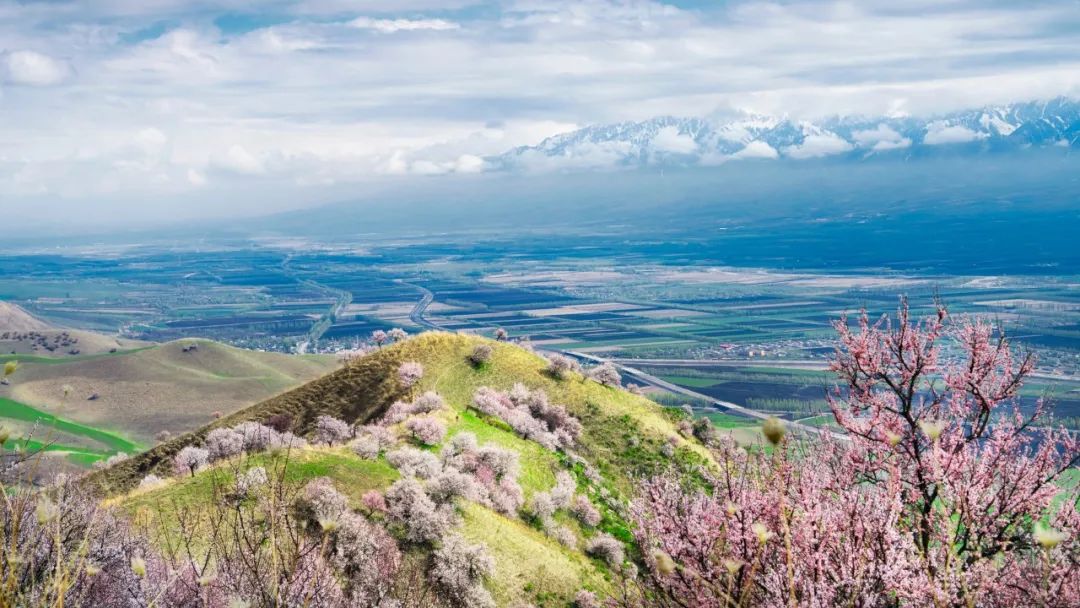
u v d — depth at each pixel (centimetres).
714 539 1089
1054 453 1059
